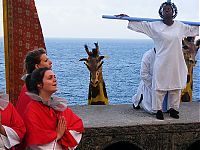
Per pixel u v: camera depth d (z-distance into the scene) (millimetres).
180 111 5504
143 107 5480
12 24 5039
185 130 4844
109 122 4793
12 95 5066
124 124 4691
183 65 5047
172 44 4914
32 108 3092
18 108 3471
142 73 5375
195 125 4863
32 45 5184
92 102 6078
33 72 3150
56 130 3131
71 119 3289
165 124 4770
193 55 6270
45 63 3426
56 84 3143
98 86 6055
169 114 5211
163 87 4945
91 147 4586
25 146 3133
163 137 4793
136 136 4715
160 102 5000
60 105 3164
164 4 5016
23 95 3432
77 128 3285
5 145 2992
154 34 5051
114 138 4652
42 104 3125
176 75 4969
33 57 3424
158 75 4969
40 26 5234
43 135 3047
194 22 5129
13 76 5066
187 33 5090
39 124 3066
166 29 4980
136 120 4902
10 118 3070
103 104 6078
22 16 5109
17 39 5086
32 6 5172
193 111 5516
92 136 4574
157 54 5020
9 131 3000
